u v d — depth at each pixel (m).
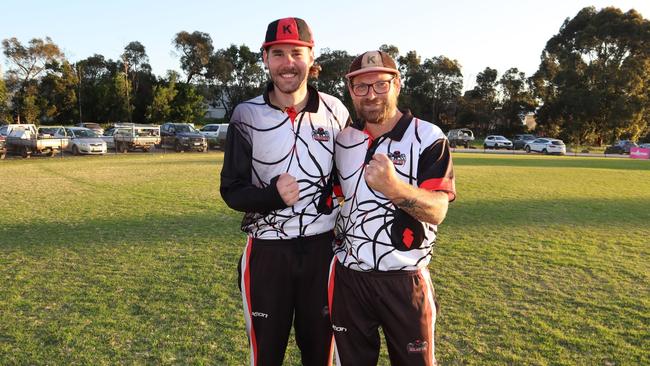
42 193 11.20
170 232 7.18
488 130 63.69
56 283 4.86
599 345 3.61
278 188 2.24
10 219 8.12
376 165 2.07
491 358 3.41
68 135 26.00
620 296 4.66
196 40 60.59
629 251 6.39
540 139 37.78
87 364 3.24
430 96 62.91
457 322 4.01
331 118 2.52
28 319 3.96
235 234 7.08
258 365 2.58
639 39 47.59
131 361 3.29
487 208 9.59
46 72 56.94
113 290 4.66
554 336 3.76
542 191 12.32
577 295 4.68
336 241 2.49
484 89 62.34
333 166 2.49
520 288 4.86
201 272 5.23
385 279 2.28
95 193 11.21
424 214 2.14
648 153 32.59
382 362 3.39
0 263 5.56
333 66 56.47
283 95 2.43
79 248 6.23
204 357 3.35
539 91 57.22
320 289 2.52
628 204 10.48
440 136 2.31
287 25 2.32
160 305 4.28
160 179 14.08
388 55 2.29
